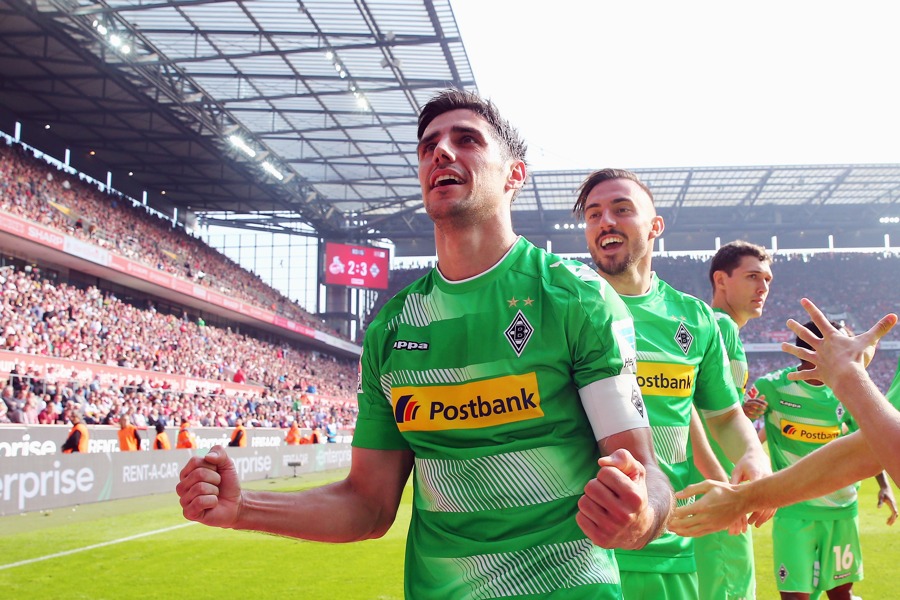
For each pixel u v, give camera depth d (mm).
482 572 1694
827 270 45281
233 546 7750
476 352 1769
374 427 2008
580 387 1749
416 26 22328
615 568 1751
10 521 9531
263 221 42500
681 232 46406
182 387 22516
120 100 26344
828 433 4906
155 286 26703
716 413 3227
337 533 1896
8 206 20000
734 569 3391
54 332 18812
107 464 12070
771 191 40344
